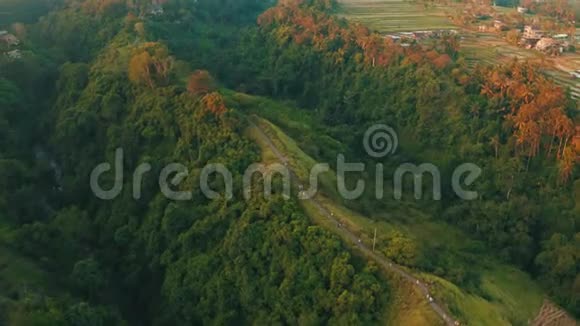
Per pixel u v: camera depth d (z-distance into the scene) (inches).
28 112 6087.6
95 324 3260.3
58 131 5447.8
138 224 4456.2
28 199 4638.3
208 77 5054.1
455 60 6825.8
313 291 3346.5
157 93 5083.7
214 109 4603.8
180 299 3821.4
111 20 7623.0
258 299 3548.2
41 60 6801.2
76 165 5255.9
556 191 4613.7
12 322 2979.8
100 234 4576.8
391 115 6077.8
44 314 3095.5
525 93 5132.9
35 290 3464.6
